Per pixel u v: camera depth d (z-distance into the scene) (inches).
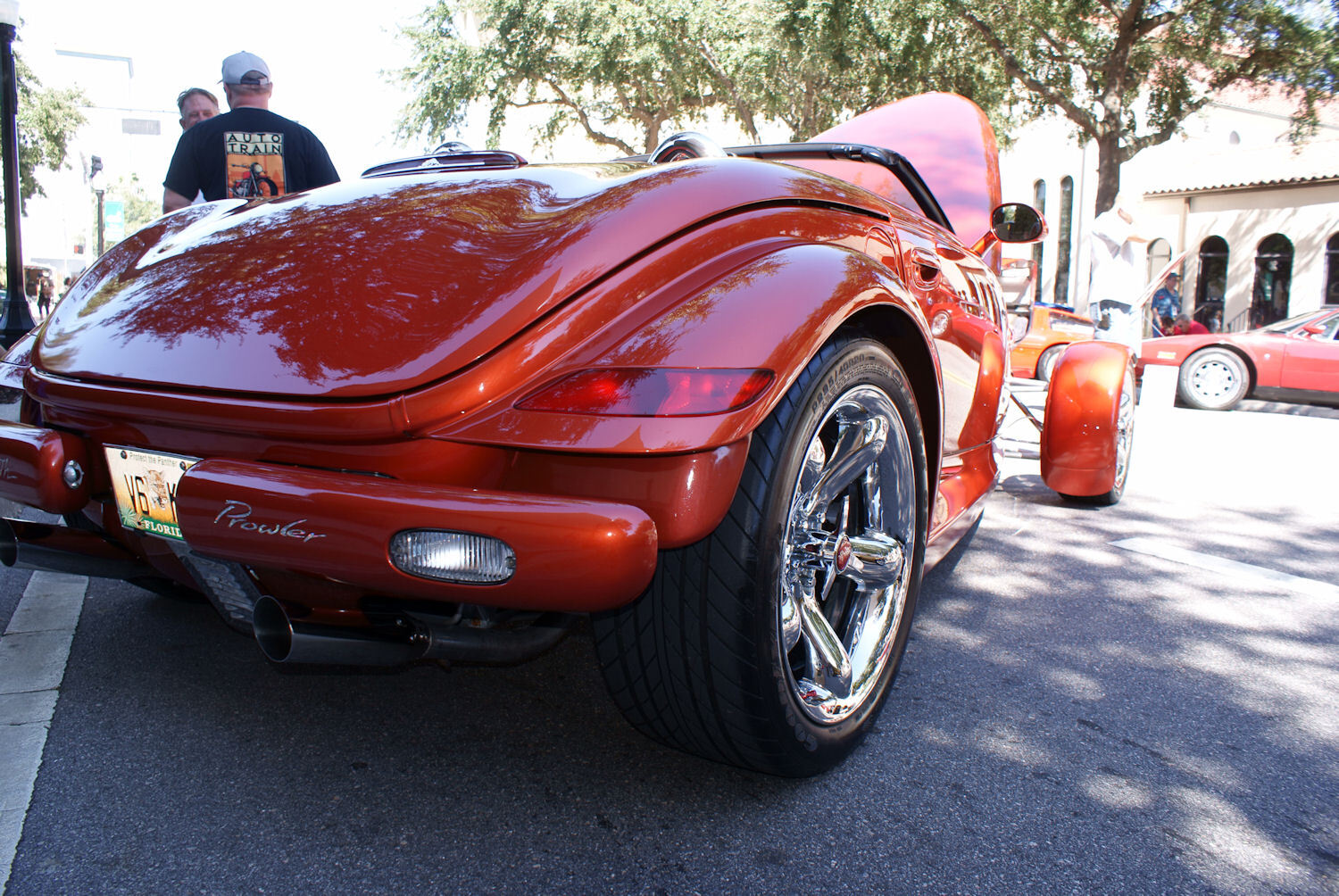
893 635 78.4
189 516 57.5
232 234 75.7
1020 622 109.0
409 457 56.7
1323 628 109.4
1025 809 68.6
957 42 692.7
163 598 107.0
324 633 59.7
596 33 751.7
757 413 56.0
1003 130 771.4
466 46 817.5
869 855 62.3
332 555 53.5
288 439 58.9
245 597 67.4
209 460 58.5
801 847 62.9
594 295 58.6
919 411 83.4
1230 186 854.5
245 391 59.7
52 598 106.5
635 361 55.6
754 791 69.7
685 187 66.2
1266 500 184.4
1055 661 97.3
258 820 64.2
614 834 63.7
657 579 61.6
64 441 68.7
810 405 62.4
